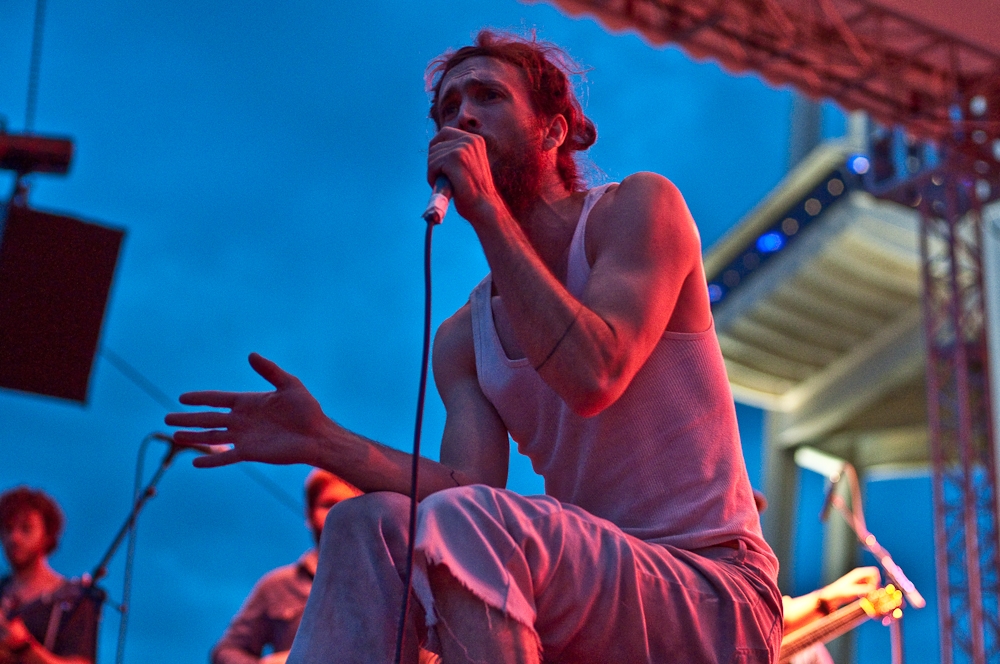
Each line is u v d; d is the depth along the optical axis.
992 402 8.34
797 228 13.91
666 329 1.54
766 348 15.69
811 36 7.16
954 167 8.12
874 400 15.64
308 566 3.67
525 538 1.28
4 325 4.51
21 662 3.31
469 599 1.24
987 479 8.20
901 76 7.55
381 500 1.37
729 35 7.02
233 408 1.47
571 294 1.51
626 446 1.51
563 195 1.65
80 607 3.49
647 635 1.35
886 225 13.26
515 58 1.64
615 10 6.78
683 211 1.52
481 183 1.40
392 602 1.33
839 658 15.62
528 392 1.60
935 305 8.73
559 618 1.30
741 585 1.43
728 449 1.53
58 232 4.60
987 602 7.92
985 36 7.31
